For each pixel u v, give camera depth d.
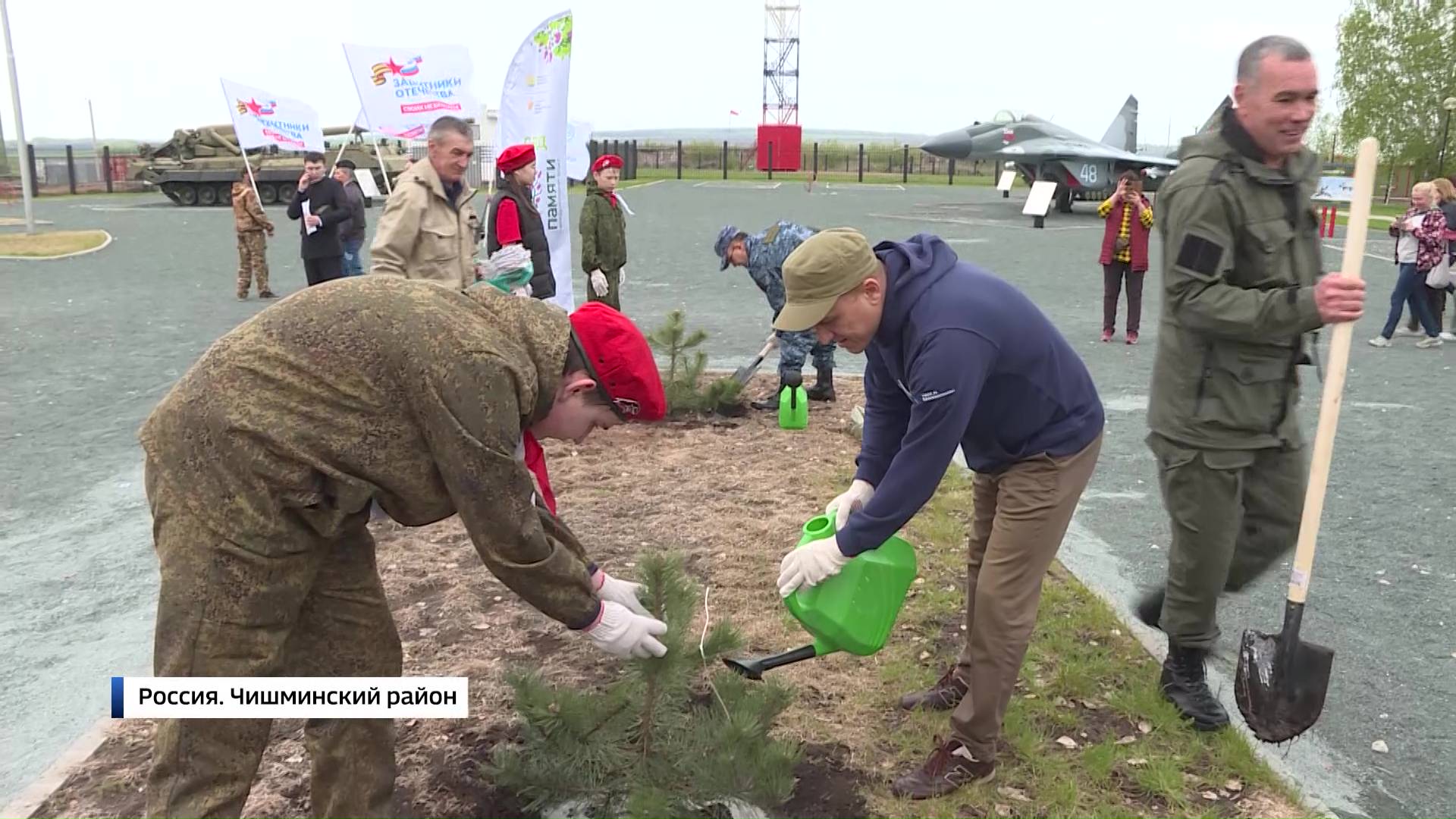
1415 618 4.20
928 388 2.57
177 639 2.10
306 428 2.06
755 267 6.86
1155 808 2.91
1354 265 2.71
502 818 2.86
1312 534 2.87
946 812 2.89
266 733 2.27
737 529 5.14
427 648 3.84
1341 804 2.96
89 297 13.49
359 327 2.08
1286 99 2.83
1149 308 13.34
